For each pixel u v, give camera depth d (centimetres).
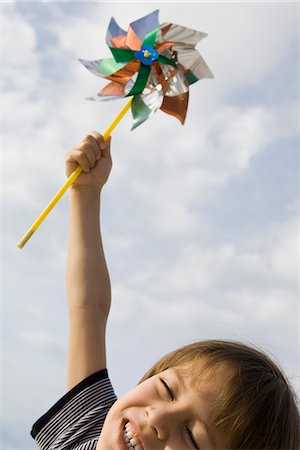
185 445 99
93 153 129
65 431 115
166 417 100
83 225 128
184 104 139
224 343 112
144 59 134
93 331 121
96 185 129
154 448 100
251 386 104
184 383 103
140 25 135
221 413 101
